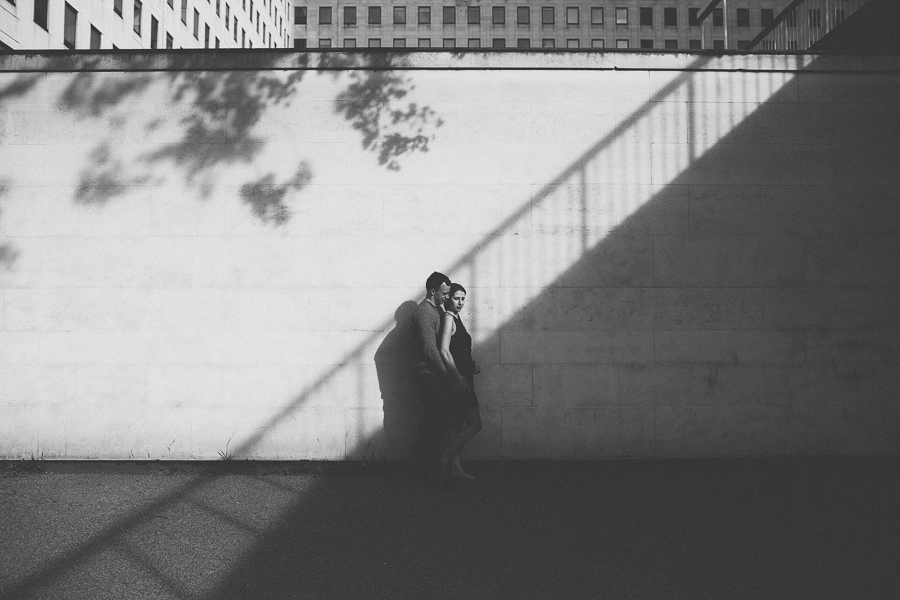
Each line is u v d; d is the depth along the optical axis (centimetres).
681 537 432
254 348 648
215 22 4509
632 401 655
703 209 667
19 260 648
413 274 655
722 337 660
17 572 374
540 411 652
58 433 639
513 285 657
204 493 541
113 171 656
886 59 676
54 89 659
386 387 648
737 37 5619
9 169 653
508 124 666
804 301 665
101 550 409
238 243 653
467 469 621
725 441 655
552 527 454
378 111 664
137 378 644
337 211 657
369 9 6262
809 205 670
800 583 358
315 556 401
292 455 644
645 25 6166
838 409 659
